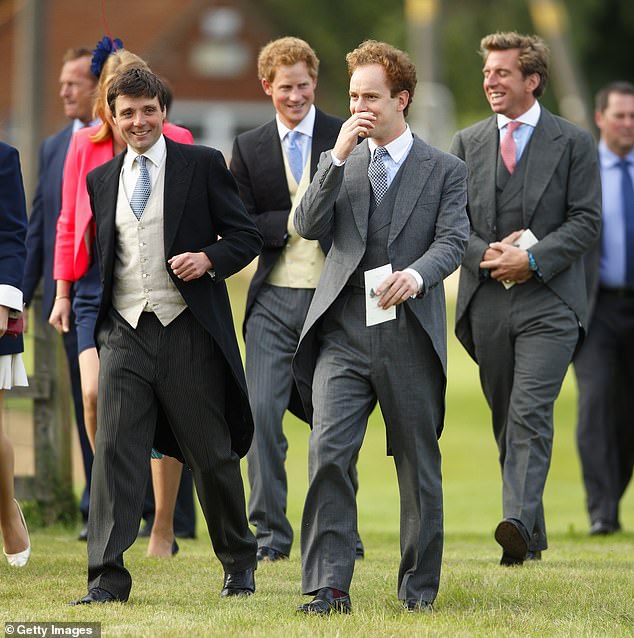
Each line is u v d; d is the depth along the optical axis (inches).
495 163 1109.7
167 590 900.0
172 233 848.9
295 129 1120.2
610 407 1449.3
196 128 6540.4
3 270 888.9
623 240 1429.6
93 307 1083.9
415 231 839.1
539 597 898.7
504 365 1103.6
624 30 6127.0
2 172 895.7
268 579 968.9
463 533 1462.8
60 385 1334.9
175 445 892.0
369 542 1311.5
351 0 6176.2
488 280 1100.5
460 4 5866.1
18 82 5349.4
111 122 1042.7
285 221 1117.7
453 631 776.9
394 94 835.4
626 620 841.5
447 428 2578.7
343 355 838.5
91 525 852.0
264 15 6545.3
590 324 1454.2
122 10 6028.5
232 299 4074.8
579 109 5339.6
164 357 849.5
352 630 768.9
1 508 953.5
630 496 2105.1
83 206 1057.5
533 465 1066.7
